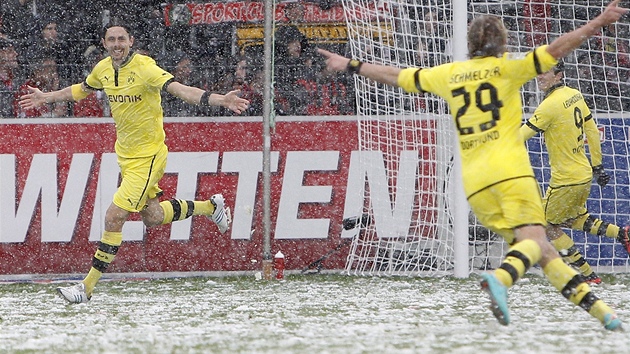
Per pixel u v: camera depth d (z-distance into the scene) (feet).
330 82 133.90
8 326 71.15
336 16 135.33
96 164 127.24
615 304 85.66
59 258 127.03
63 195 127.03
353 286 110.01
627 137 130.82
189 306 87.66
